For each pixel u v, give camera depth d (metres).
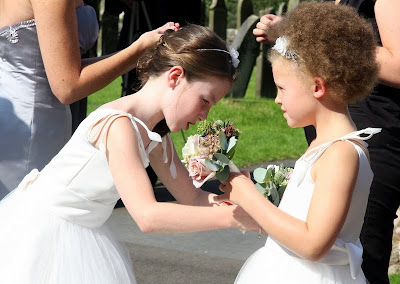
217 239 6.64
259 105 14.59
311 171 2.97
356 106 3.94
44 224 3.37
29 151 4.26
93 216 3.44
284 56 3.03
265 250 3.15
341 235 3.01
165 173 3.66
